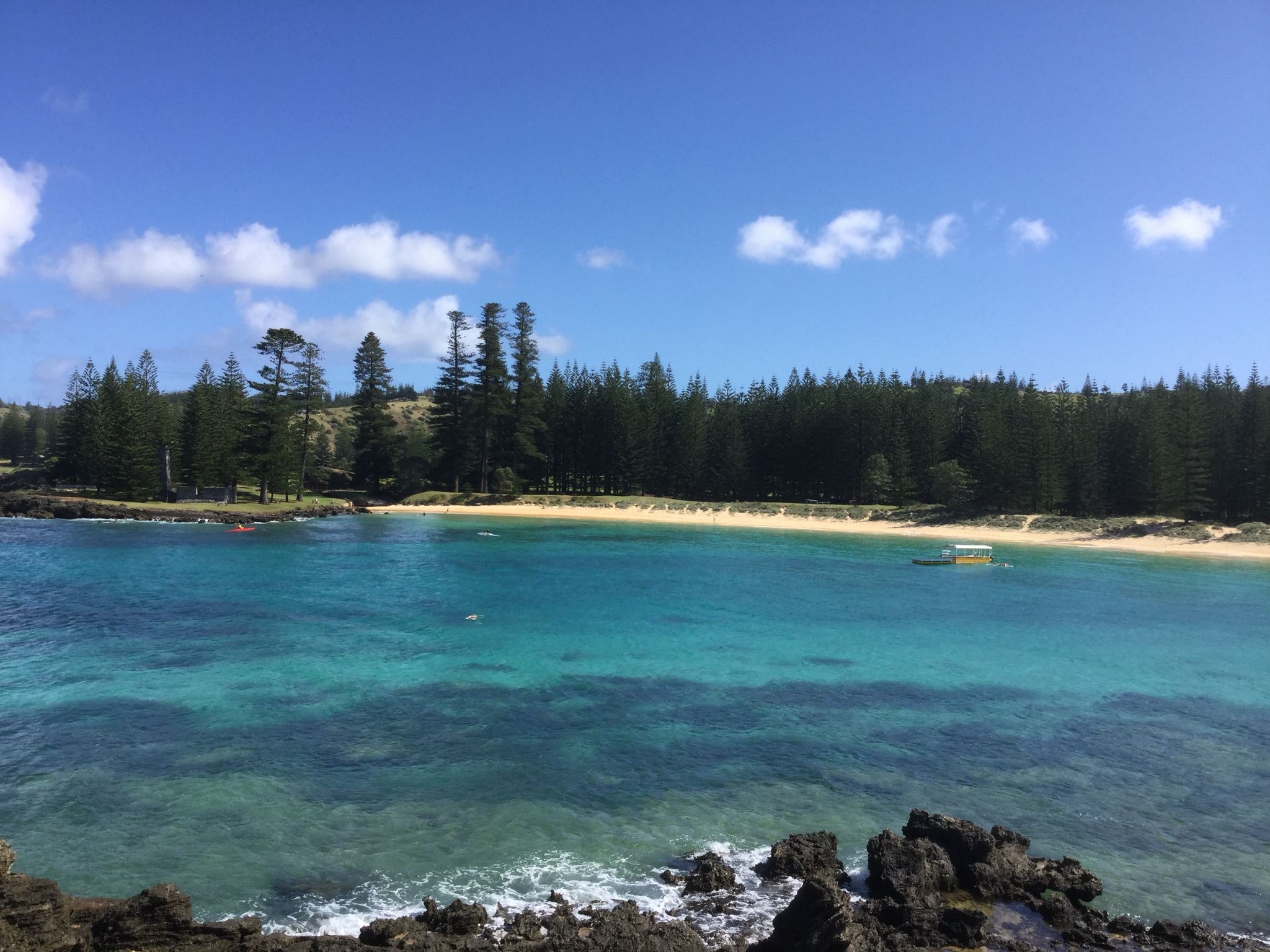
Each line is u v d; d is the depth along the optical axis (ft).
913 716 65.87
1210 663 87.76
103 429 250.57
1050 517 263.08
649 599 119.14
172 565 134.51
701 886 38.17
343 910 35.22
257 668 72.59
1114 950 34.45
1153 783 53.21
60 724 56.80
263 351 253.24
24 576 117.91
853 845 43.34
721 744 57.98
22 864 37.73
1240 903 39.04
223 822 42.88
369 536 201.77
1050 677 80.23
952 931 34.81
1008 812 48.26
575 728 60.34
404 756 53.26
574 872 39.37
